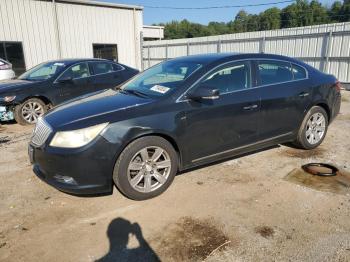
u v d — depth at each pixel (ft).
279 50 54.44
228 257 8.50
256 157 15.61
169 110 11.62
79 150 10.30
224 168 14.29
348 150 16.61
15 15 51.44
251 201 11.39
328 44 47.32
